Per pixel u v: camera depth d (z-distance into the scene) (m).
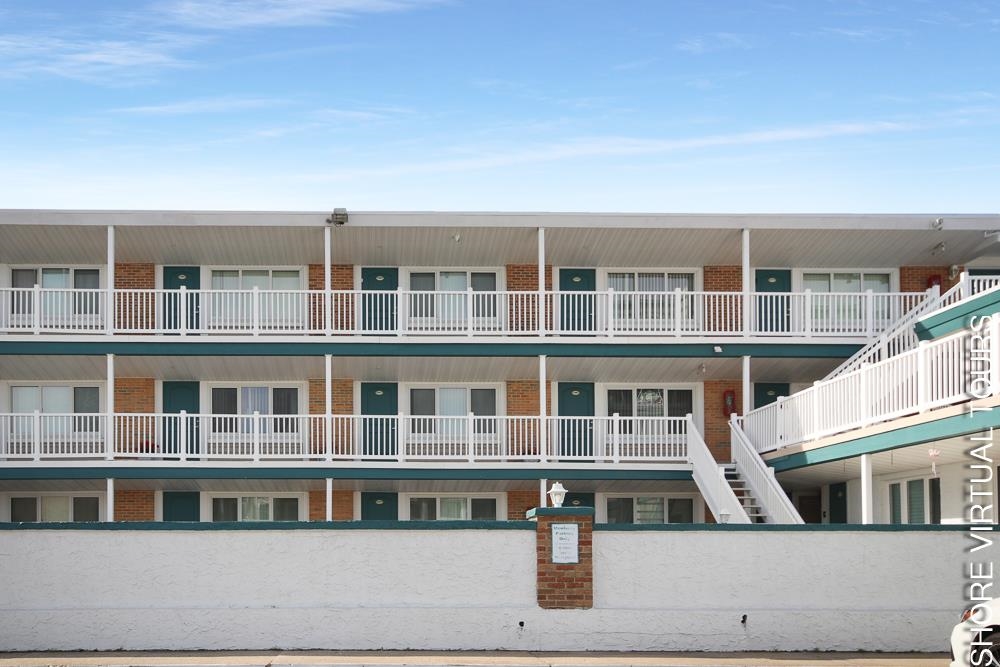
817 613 16.86
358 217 26.45
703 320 28.38
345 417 27.16
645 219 26.84
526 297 29.19
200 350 26.62
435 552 16.80
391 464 26.47
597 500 28.97
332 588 16.70
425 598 16.72
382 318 28.97
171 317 27.52
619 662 15.72
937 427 17.67
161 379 28.86
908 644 16.81
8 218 26.22
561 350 27.08
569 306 28.27
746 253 27.06
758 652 16.69
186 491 28.36
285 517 28.66
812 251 28.62
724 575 16.92
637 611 16.73
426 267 29.56
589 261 29.34
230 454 28.05
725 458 29.11
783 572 16.97
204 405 28.92
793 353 27.05
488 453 28.72
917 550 17.06
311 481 27.48
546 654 16.39
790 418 23.48
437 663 15.49
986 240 27.42
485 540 16.84
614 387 29.53
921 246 28.23
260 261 29.09
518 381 29.38
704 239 27.86
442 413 29.41
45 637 16.48
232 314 29.03
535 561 16.81
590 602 16.72
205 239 27.52
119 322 28.36
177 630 16.53
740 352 27.06
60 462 26.00
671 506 29.08
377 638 16.59
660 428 29.28
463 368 28.38
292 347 26.75
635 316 28.09
